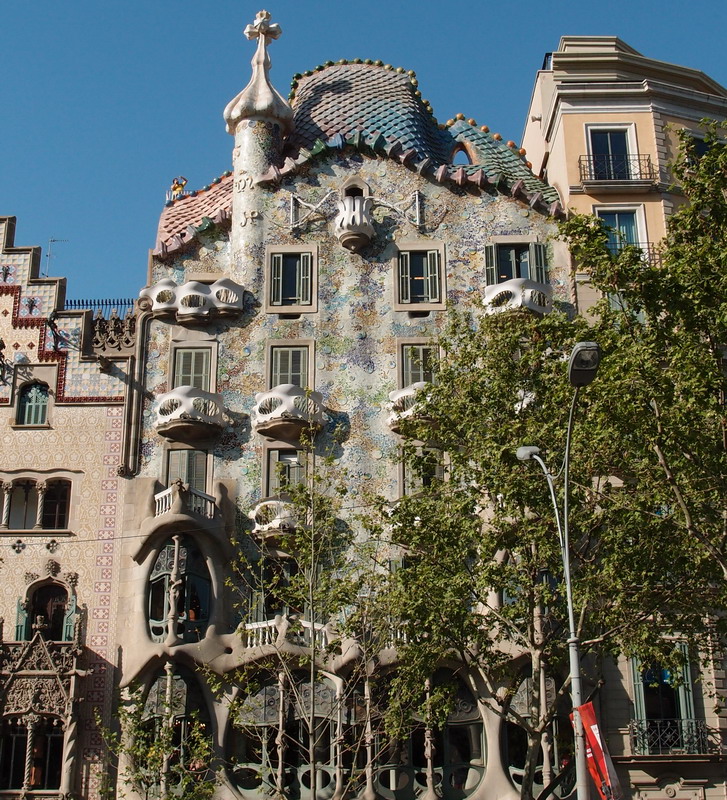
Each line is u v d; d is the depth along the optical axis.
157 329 42.12
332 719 36.00
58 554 39.31
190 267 43.72
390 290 42.59
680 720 36.75
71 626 38.50
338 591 31.33
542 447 30.11
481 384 31.88
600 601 31.41
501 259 43.06
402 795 35.66
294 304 42.44
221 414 40.34
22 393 41.56
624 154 44.75
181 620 36.88
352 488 39.84
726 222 28.69
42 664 37.28
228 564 38.28
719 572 29.64
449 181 43.91
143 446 40.56
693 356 27.34
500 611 30.55
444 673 36.81
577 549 31.75
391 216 43.53
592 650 31.69
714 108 46.09
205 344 41.81
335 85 47.28
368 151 44.31
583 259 28.91
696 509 28.53
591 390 28.39
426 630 30.45
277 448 40.22
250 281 42.75
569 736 36.06
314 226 43.44
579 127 44.97
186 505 37.75
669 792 36.22
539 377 31.06
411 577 30.67
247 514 39.41
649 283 27.70
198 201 46.88
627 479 30.50
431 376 41.28
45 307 42.53
